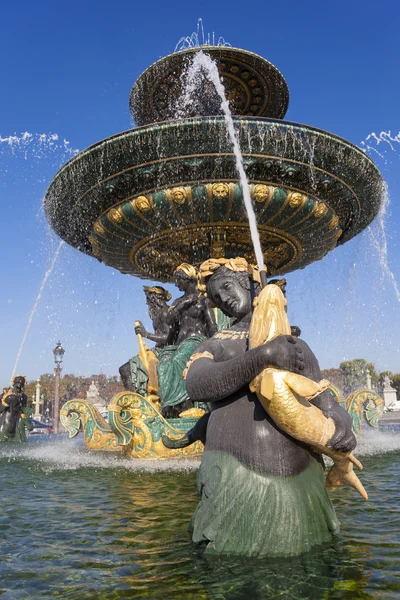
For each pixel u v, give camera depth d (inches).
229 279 132.6
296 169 294.8
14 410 481.4
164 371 319.3
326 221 338.6
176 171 294.2
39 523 140.6
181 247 361.4
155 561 103.3
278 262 394.3
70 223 367.6
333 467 118.8
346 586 87.2
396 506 151.3
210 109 434.6
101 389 1264.8
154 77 410.0
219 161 287.4
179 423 288.5
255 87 420.5
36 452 358.6
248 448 108.3
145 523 136.9
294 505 105.3
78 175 305.7
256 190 300.0
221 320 336.2
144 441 279.4
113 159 290.7
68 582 93.2
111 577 95.2
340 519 135.6
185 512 148.5
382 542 112.2
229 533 105.2
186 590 87.2
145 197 309.6
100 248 378.0
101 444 343.6
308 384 102.5
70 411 355.3
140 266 406.9
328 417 108.3
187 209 313.3
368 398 345.7
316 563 98.6
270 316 108.3
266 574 93.3
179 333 343.6
